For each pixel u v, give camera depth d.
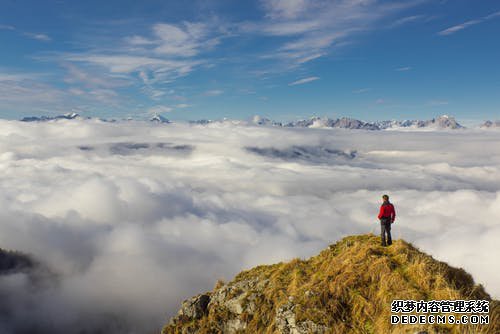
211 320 15.70
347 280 12.34
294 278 14.74
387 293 11.20
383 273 12.12
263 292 15.14
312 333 11.10
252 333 13.84
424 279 11.43
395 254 13.52
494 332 9.22
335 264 14.01
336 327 10.98
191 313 16.91
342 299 11.93
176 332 16.48
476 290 11.48
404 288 11.24
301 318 11.62
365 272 12.58
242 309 15.04
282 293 14.11
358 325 10.95
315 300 12.03
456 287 11.23
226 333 15.01
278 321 12.23
